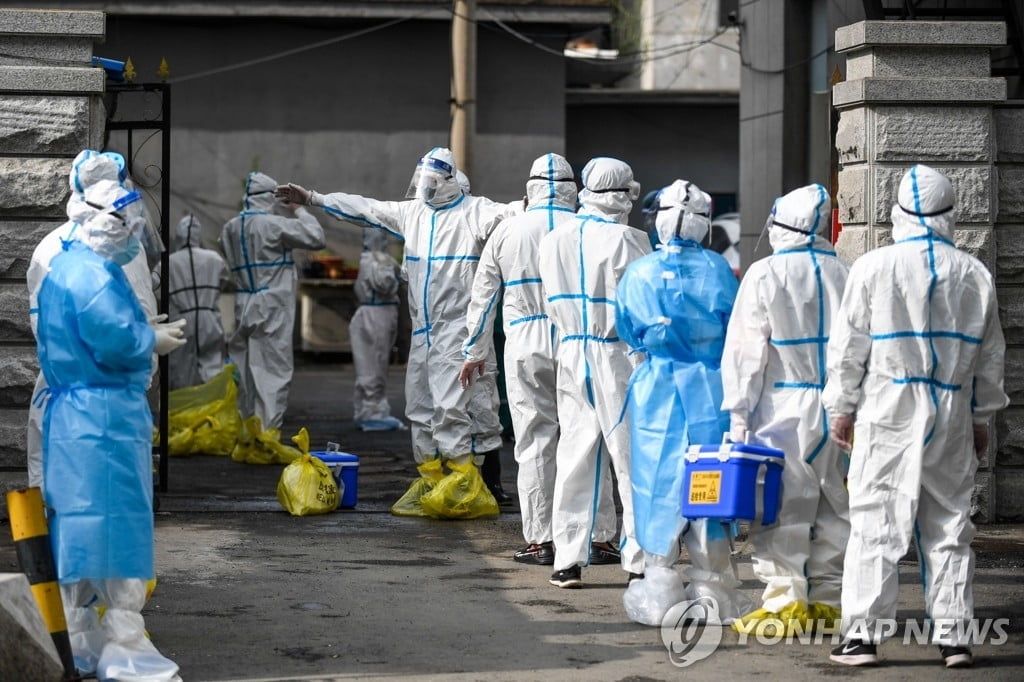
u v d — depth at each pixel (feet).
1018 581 29.48
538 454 31.22
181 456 49.55
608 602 27.89
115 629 22.03
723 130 104.06
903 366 23.24
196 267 55.88
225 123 91.25
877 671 23.09
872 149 35.24
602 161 29.37
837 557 25.32
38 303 22.29
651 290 26.23
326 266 90.79
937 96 34.99
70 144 35.32
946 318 23.30
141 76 90.12
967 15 43.96
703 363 26.27
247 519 36.96
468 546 33.53
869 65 35.58
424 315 37.42
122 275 22.03
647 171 104.06
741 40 63.36
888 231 35.22
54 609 21.47
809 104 57.72
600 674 22.88
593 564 31.32
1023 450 36.17
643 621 26.08
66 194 35.27
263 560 31.63
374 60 92.27
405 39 92.27
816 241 25.12
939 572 23.43
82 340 21.68
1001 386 23.82
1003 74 44.14
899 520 23.36
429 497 36.88
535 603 27.76
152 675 21.77
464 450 37.19
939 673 22.98
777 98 58.65
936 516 23.58
